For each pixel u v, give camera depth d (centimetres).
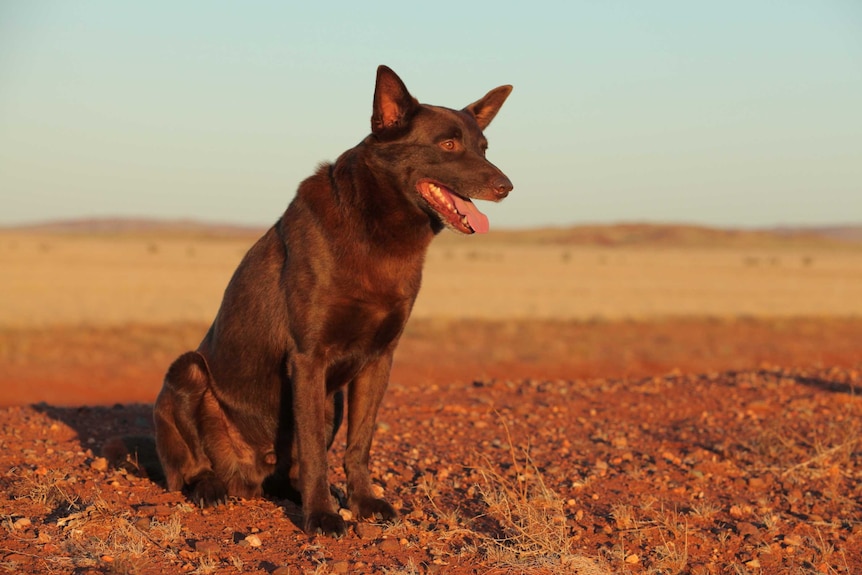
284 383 657
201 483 675
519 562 576
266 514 662
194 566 540
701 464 880
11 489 680
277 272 648
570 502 736
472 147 653
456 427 1044
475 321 3753
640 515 709
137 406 1102
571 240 19112
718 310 4694
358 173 621
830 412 1166
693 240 19200
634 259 11962
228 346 671
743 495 787
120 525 591
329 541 601
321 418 626
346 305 617
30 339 2675
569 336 3297
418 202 630
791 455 924
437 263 9631
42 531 575
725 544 646
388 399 1219
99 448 863
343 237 613
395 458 884
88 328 3053
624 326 3772
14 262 7444
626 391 1325
